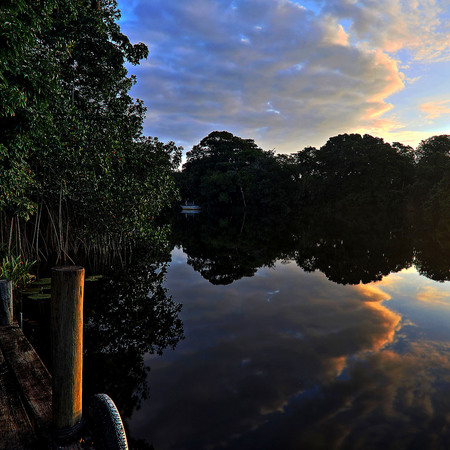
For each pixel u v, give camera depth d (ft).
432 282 38.32
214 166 268.41
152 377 15.64
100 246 46.78
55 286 7.80
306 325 23.31
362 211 235.20
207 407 13.16
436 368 16.67
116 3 42.73
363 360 17.61
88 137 35.94
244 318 24.71
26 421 9.05
